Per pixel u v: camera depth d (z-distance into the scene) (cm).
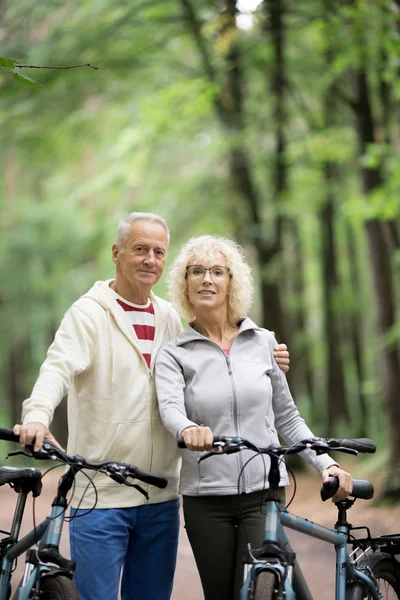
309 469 2014
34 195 2880
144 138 1659
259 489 460
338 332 2350
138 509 473
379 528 1137
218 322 485
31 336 3191
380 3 1279
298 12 1489
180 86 1545
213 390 464
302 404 2725
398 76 1310
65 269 2856
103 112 1773
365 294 2439
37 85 536
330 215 2234
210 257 482
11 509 1383
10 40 1419
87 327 474
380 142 1438
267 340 491
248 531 459
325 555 941
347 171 1952
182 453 472
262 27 1584
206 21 1551
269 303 1983
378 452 1781
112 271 2497
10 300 2981
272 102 1770
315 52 1692
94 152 2136
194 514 467
